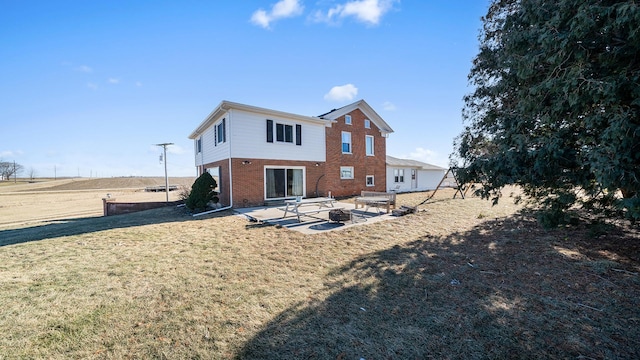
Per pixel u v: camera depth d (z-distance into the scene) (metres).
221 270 4.20
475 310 2.89
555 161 3.31
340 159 16.05
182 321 2.75
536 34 3.26
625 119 2.53
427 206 10.87
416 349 2.27
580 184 3.38
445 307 2.97
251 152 11.81
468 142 5.72
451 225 7.11
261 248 5.36
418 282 3.66
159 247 5.54
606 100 2.71
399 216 8.55
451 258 4.58
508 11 4.76
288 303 3.12
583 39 2.85
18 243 6.04
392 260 4.54
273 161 12.56
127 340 2.43
